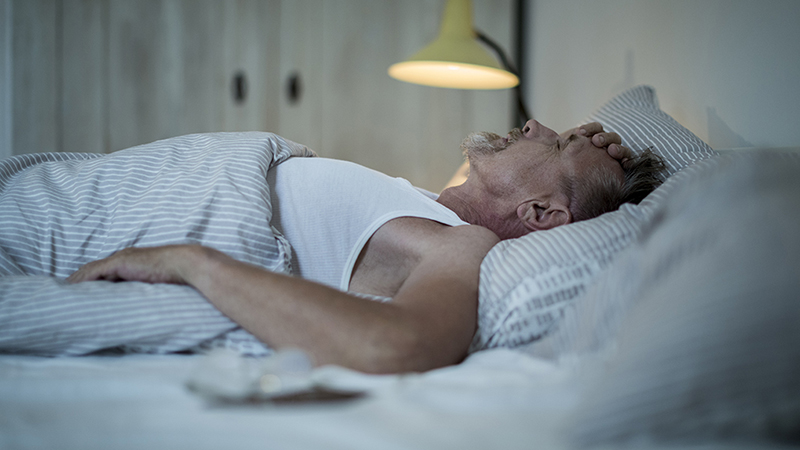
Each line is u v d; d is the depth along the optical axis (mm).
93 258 915
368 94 2914
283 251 919
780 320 439
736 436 442
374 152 2922
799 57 1071
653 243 598
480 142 1130
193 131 2932
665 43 1624
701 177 604
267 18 2918
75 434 436
